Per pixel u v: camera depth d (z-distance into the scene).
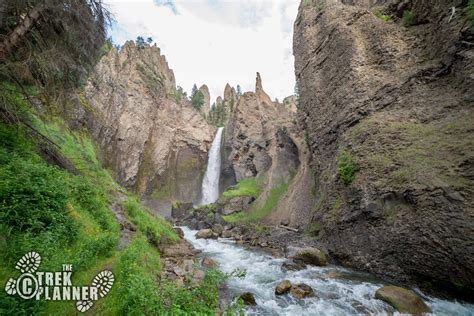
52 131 15.20
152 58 79.06
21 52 7.96
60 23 8.52
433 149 11.48
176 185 56.50
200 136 65.00
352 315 7.77
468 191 9.15
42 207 6.66
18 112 8.88
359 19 21.47
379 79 17.19
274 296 9.34
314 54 26.42
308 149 29.77
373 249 12.09
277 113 55.69
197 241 22.41
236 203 36.47
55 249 5.82
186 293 6.23
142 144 50.69
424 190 10.38
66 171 11.84
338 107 20.20
